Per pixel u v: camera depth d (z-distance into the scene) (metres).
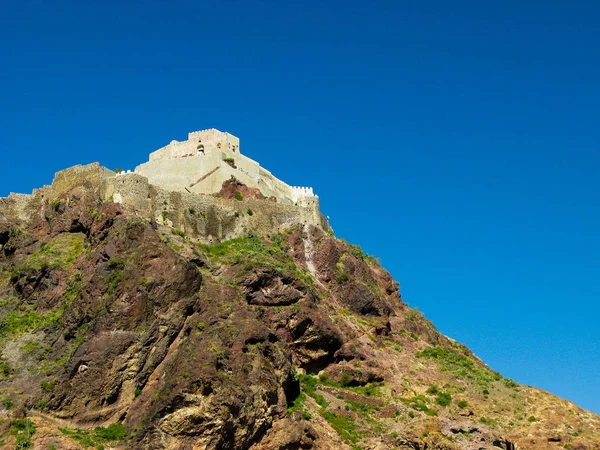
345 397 103.81
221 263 111.56
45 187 121.81
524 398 108.75
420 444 96.94
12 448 81.75
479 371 114.56
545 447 101.19
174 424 85.38
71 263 107.88
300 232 126.00
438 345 122.94
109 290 96.94
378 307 120.00
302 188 152.62
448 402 105.31
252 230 124.56
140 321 94.56
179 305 96.62
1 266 113.25
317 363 107.38
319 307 111.81
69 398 89.31
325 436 95.12
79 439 85.19
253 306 105.56
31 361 94.94
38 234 117.25
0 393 90.19
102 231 108.50
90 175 118.12
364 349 111.06
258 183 140.75
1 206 120.12
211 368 88.19
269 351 95.38
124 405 90.12
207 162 134.88
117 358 91.75
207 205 122.06
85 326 95.38
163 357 93.62
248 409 88.44
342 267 122.50
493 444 99.62
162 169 136.25
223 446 86.12
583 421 105.19
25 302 105.25
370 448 96.06
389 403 103.50
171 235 113.62
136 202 114.88
